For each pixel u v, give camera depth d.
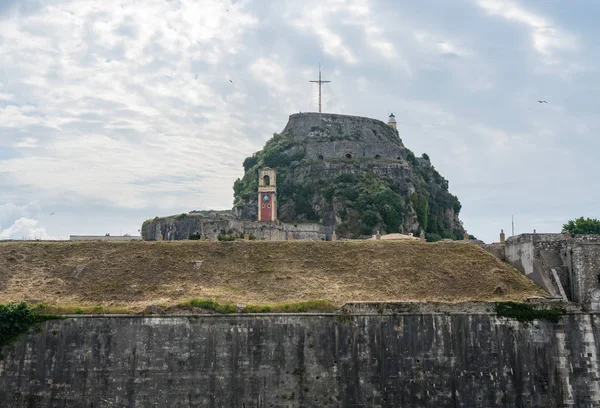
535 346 60.34
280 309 60.59
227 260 71.75
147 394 58.38
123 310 60.66
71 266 70.25
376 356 59.66
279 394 58.44
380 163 140.75
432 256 72.06
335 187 135.50
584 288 63.75
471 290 65.94
